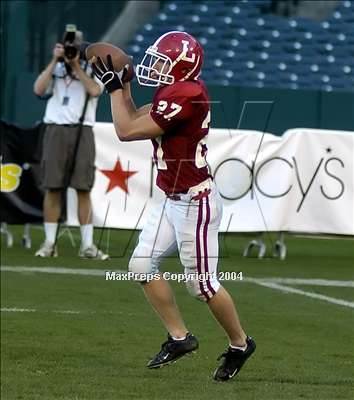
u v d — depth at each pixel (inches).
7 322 714.8
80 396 517.3
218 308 535.2
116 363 602.9
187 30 1819.6
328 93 1576.0
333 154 1048.2
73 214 1090.7
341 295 868.0
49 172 1023.0
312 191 1055.0
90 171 1023.0
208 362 608.7
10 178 1103.6
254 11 1812.3
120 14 1784.0
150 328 709.9
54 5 1697.8
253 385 547.5
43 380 555.8
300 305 814.5
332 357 625.6
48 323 716.0
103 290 863.1
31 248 1116.5
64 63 1015.6
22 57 1663.4
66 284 887.1
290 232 1063.0
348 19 1742.1
